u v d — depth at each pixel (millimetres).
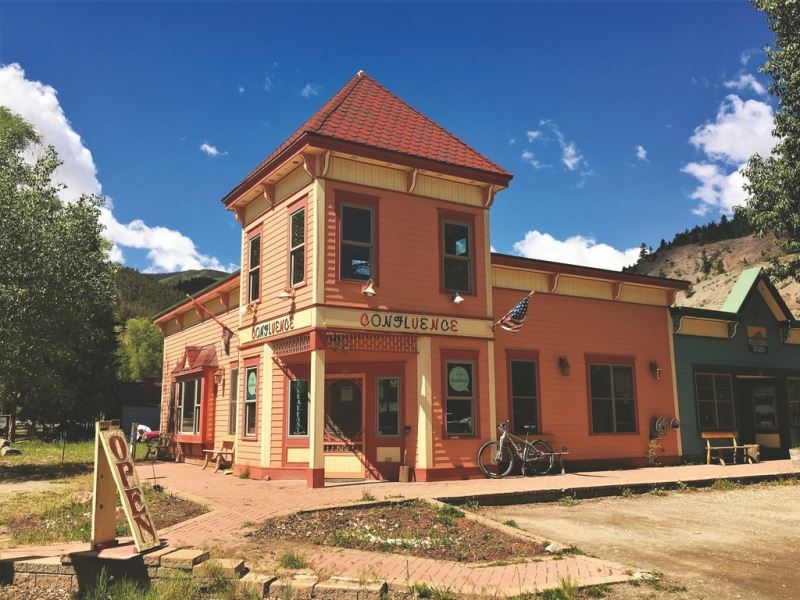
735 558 7301
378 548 7402
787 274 18312
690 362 19219
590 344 17391
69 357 19109
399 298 13602
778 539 8375
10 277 16469
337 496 10859
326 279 12883
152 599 5641
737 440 19625
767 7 16312
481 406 14242
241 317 15930
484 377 14438
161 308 108312
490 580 6062
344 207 13398
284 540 7699
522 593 5578
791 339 21656
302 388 14188
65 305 17438
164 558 6262
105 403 33875
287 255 13953
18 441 31000
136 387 41281
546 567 6586
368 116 14633
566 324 17094
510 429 15555
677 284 19062
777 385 21031
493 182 15008
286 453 13969
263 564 6500
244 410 15438
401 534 8086
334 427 14211
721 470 15859
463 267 14742
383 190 13852
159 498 10930
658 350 18672
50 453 23859
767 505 11281
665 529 9008
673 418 18375
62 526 8836
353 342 13016
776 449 20750
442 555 7125
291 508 9547
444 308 14141
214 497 10797
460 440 13844
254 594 5719
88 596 6035
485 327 14602
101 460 6637
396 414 13930
